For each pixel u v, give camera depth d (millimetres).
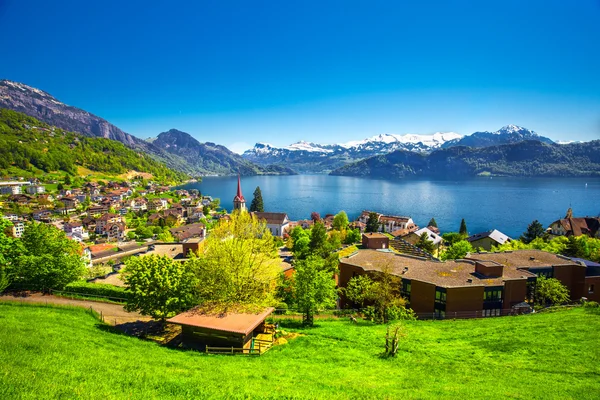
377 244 82438
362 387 25234
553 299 52938
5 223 44625
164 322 40656
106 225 182125
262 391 23016
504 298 53031
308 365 30469
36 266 46750
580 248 79375
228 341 34281
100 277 58594
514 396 23484
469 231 183750
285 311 52281
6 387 18375
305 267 48188
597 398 23234
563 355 31750
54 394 18609
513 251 66938
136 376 23297
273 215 161125
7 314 36000
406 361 32094
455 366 30609
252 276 43312
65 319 37219
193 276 41000
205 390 22234
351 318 48594
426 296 53094
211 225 181125
